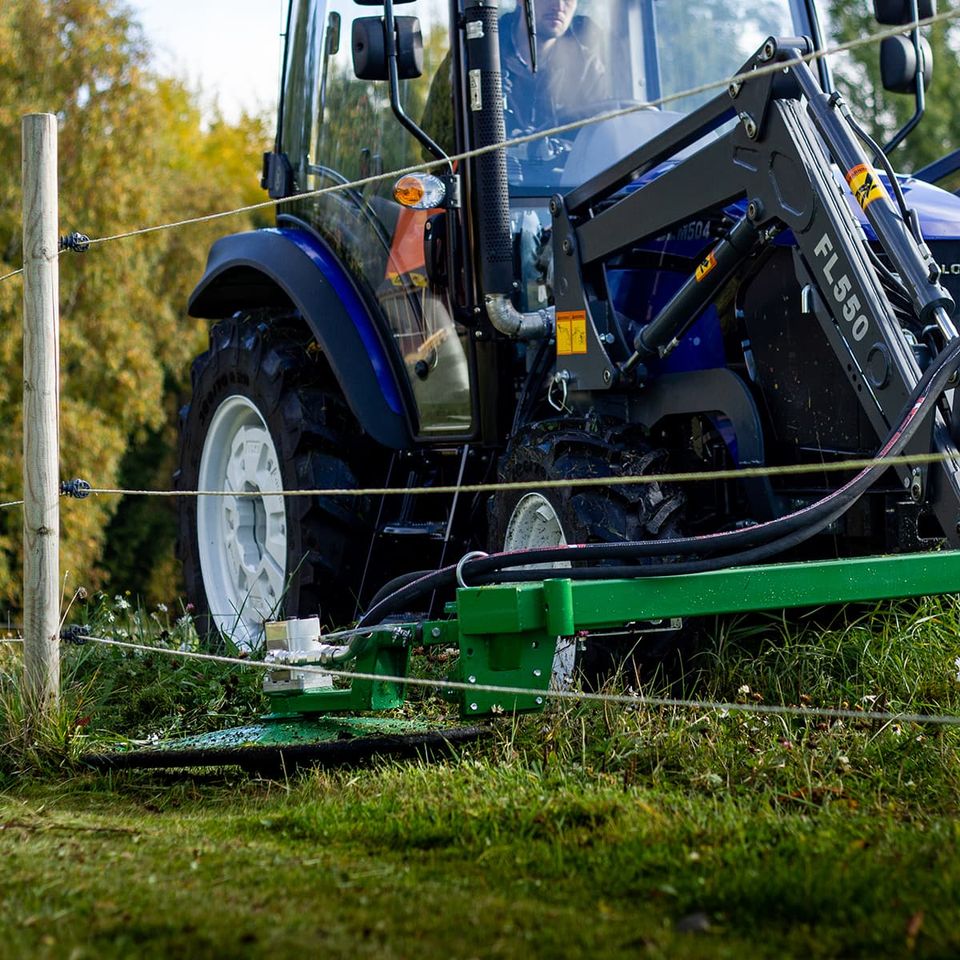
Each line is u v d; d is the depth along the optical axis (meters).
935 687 3.80
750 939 2.03
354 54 4.59
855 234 3.60
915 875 2.23
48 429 4.01
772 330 4.16
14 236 20.08
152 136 21.61
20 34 20.84
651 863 2.42
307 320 5.35
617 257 4.43
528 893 2.32
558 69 5.04
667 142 4.13
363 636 3.48
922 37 4.93
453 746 3.48
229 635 5.39
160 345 23.19
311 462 5.37
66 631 4.07
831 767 3.18
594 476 4.07
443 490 3.54
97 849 2.76
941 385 3.29
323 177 5.77
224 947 2.04
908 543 3.79
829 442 4.01
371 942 2.05
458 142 4.70
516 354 4.86
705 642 4.09
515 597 3.14
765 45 3.80
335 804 3.02
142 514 23.30
